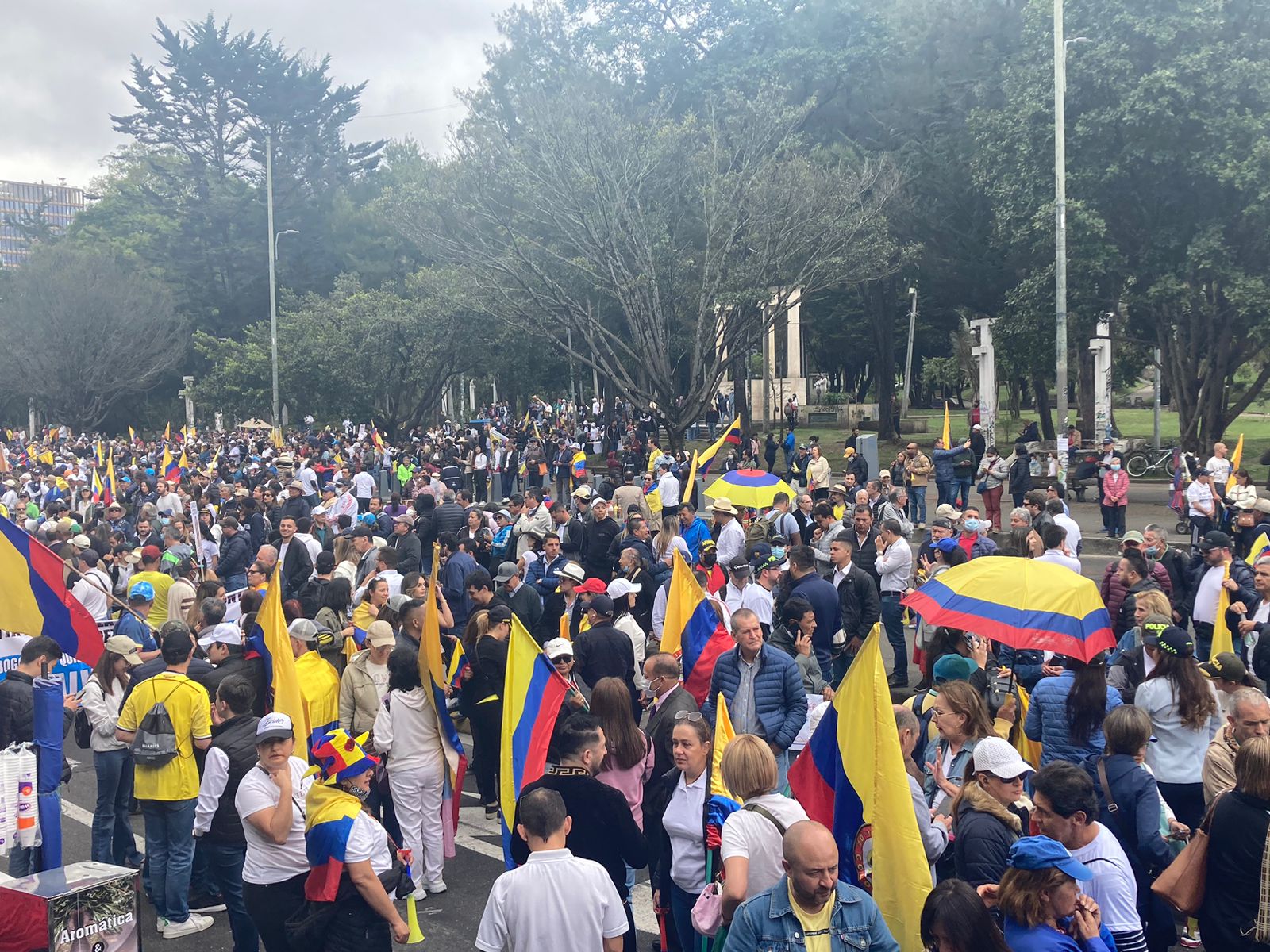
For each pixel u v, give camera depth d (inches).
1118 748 236.2
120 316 2588.6
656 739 284.5
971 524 494.3
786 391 2126.0
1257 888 199.9
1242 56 1071.6
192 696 295.0
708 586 440.5
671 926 257.6
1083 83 1140.5
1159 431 1380.4
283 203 2972.4
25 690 307.3
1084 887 192.9
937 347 2512.3
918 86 1656.0
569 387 2482.8
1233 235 1122.7
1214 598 440.8
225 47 2972.4
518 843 246.7
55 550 564.7
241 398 2395.4
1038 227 1147.3
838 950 169.5
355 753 216.7
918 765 268.1
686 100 1766.7
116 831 336.5
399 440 2046.0
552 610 554.6
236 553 647.8
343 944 216.8
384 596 397.4
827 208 1337.4
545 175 1364.4
